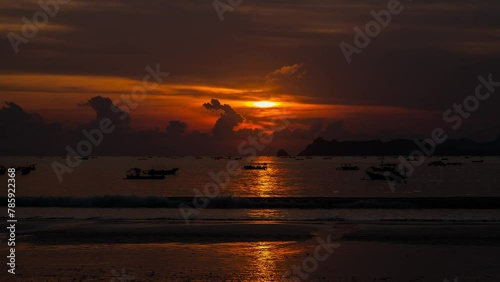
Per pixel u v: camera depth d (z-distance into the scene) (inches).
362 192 3649.1
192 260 989.2
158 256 1024.2
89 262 970.7
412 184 4552.2
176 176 5816.9
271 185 4404.5
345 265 952.9
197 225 1430.9
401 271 911.0
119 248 1106.1
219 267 932.6
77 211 1824.6
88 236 1252.5
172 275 874.1
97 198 2015.3
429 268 933.2
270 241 1190.3
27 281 834.8
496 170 7470.5
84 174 6427.2
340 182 4845.0
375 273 897.5
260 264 956.0
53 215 1708.9
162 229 1357.0
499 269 924.0
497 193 3565.5
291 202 1984.5
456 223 1485.0
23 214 1734.7
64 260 987.3
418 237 1237.1
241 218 1635.1
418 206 1959.9
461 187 4158.5
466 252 1066.1
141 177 5167.3
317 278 863.1
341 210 1877.5
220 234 1279.5
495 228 1370.6
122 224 1454.2
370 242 1176.2
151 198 1996.8
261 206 1968.5
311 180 5196.9
